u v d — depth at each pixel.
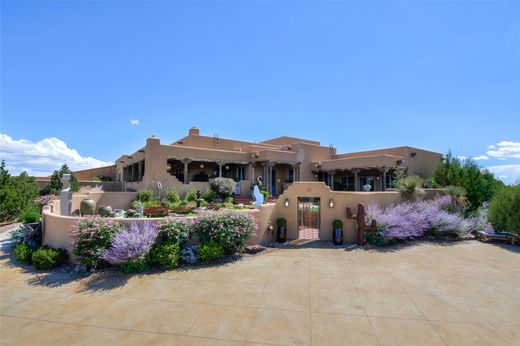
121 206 19.33
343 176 30.05
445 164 19.42
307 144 29.62
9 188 16.22
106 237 8.57
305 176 29.36
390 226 11.36
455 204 14.91
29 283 7.48
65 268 8.63
